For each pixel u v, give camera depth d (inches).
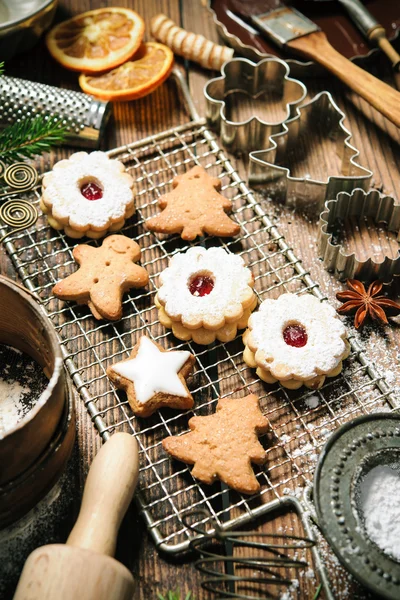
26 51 24.0
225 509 17.7
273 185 21.5
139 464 17.9
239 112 23.6
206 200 20.6
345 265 20.1
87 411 18.7
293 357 18.3
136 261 20.4
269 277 20.4
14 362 19.0
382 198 20.9
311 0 24.6
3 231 20.7
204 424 17.9
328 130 23.0
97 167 21.0
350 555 16.0
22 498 16.4
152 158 22.4
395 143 22.8
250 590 16.9
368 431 17.2
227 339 19.2
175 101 23.5
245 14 24.4
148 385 18.2
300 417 18.4
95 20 23.9
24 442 15.5
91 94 22.7
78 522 16.4
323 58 22.8
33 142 19.4
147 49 23.7
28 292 16.8
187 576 17.1
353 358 19.2
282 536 16.0
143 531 17.6
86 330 19.6
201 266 19.6
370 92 22.0
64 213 20.2
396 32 24.0
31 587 15.2
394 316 20.0
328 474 16.7
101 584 15.3
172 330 19.4
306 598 16.8
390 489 17.0
